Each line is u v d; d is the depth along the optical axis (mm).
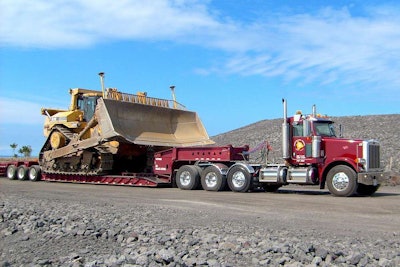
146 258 6000
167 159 20172
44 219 9375
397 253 6367
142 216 10156
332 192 16016
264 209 12062
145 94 22125
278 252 6312
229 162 18672
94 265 5836
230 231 8219
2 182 23875
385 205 13008
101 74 20906
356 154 15883
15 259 6504
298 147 16938
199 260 5836
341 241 7398
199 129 22625
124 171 22469
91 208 11586
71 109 23562
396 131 34344
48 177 24359
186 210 11461
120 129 20188
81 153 21953
